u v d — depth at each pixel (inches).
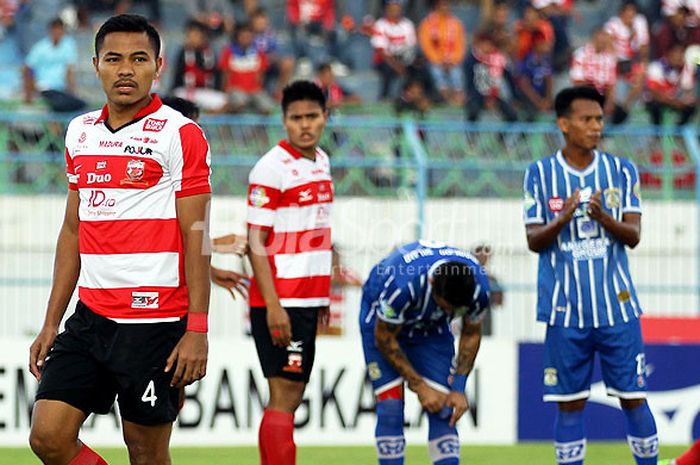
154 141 629.6
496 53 1829.5
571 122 863.7
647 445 868.0
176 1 2188.7
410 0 2042.3
